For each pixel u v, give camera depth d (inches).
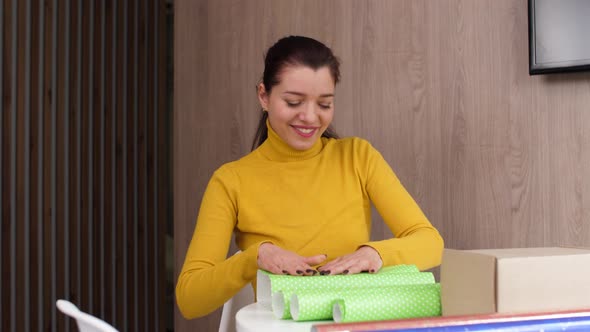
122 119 120.4
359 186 60.9
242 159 63.2
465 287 31.7
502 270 29.6
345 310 36.1
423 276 43.6
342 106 94.1
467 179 84.2
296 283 40.9
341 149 63.1
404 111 89.0
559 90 77.7
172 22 135.3
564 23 75.5
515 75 80.8
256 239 59.5
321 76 55.7
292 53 56.3
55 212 113.3
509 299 29.7
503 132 81.6
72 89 115.3
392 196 59.6
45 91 112.2
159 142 126.8
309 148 61.4
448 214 85.7
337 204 59.8
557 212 77.9
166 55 129.4
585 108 75.9
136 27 123.1
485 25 83.0
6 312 106.6
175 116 113.6
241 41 104.7
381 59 90.8
